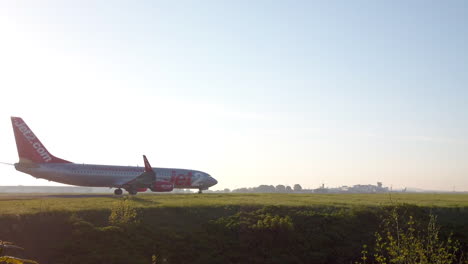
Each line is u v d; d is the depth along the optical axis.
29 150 59.53
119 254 30.42
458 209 45.66
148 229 34.97
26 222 32.97
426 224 39.56
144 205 41.50
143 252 31.62
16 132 59.06
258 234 36.34
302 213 41.38
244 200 50.09
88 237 31.98
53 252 29.94
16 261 8.56
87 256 29.64
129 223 35.12
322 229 38.62
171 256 31.98
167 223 37.31
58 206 38.22
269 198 55.00
